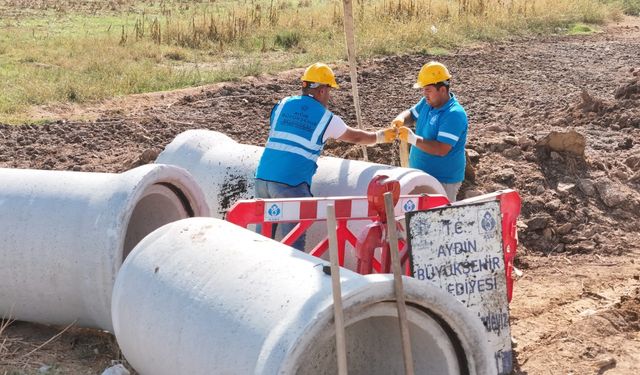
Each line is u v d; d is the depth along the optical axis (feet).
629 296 25.36
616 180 34.17
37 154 39.96
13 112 49.08
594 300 25.75
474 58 68.80
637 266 28.68
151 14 98.12
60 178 23.13
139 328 17.72
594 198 32.91
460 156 25.85
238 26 78.07
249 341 15.25
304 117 23.84
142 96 53.98
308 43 74.54
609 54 71.41
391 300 15.31
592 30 85.15
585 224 31.48
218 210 27.58
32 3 105.29
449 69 64.28
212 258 17.49
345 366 14.42
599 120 44.70
